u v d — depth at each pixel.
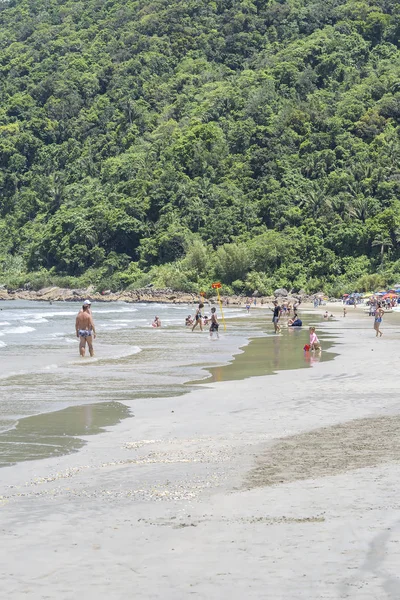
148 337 58.06
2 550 9.60
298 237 198.50
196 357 40.44
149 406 23.17
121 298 198.12
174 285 196.12
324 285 185.12
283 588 8.14
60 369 34.09
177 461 15.05
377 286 171.88
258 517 10.73
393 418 19.62
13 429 19.36
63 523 10.77
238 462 14.66
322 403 22.75
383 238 186.38
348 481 12.63
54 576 8.67
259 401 23.66
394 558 8.91
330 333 62.75
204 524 10.51
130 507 11.59
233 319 95.19
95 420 20.72
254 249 194.62
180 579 8.47
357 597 7.89
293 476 13.20
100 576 8.64
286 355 41.28
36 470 14.67
